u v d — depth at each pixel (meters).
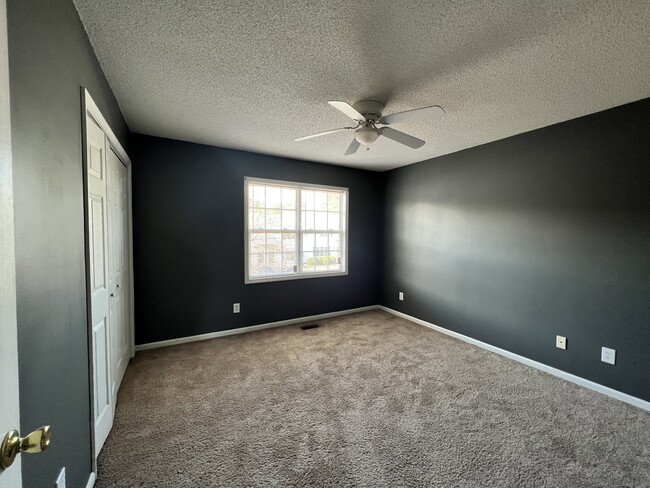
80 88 1.41
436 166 3.96
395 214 4.66
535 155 2.87
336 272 4.57
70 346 1.23
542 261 2.81
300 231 4.27
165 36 1.56
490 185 3.28
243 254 3.78
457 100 2.26
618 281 2.33
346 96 2.22
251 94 2.21
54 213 1.09
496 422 2.00
